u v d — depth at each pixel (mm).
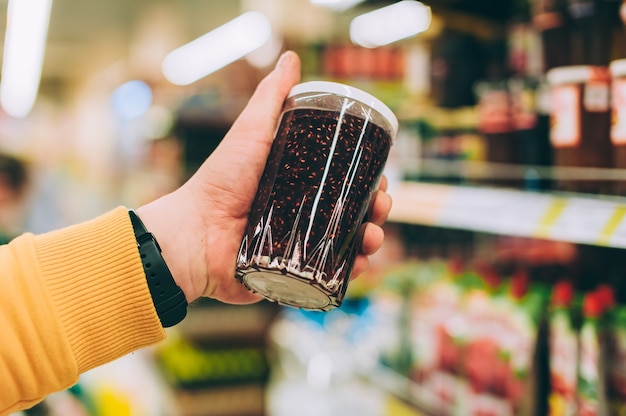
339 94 438
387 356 906
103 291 463
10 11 1916
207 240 515
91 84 4488
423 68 859
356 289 1126
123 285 468
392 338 896
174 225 507
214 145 1311
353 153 433
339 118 435
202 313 1242
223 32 2316
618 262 692
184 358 1188
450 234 1010
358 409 909
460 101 814
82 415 1181
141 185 1745
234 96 1356
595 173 577
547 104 661
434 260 968
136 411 1249
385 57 1054
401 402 833
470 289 751
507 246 879
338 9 1096
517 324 658
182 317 491
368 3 1022
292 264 424
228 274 523
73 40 3365
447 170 761
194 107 1314
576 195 572
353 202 434
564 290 625
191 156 1300
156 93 2744
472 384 715
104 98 4109
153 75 3279
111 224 479
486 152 726
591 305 582
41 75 5109
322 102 440
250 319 1262
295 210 428
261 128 515
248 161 514
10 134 4535
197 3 2445
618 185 568
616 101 569
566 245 750
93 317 459
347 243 435
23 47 2365
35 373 442
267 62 1355
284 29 1434
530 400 643
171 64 2977
